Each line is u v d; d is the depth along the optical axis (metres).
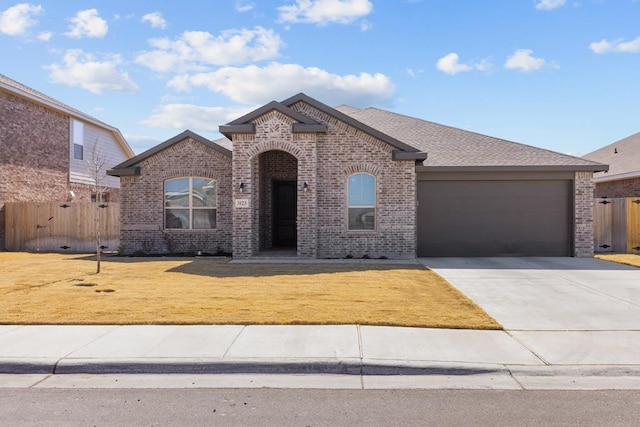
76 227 20.27
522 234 16.42
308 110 15.97
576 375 5.78
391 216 15.80
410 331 7.19
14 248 20.55
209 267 13.69
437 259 15.70
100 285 10.84
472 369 5.81
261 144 15.50
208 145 17.47
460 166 16.02
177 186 17.81
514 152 17.36
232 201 16.27
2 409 4.82
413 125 20.47
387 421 4.54
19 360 5.96
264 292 9.91
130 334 7.02
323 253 15.88
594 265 14.27
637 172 21.91
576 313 8.41
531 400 5.05
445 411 4.77
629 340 6.88
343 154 15.85
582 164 16.14
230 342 6.62
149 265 14.37
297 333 7.05
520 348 6.50
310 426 4.43
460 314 8.14
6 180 20.62
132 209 17.86
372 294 9.74
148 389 5.37
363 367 5.85
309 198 15.39
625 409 4.83
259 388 5.39
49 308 8.52
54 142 23.66
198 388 5.39
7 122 20.64
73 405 4.92
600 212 18.91
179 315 8.00
